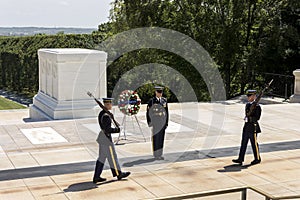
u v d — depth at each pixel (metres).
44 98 14.52
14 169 8.38
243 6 20.81
